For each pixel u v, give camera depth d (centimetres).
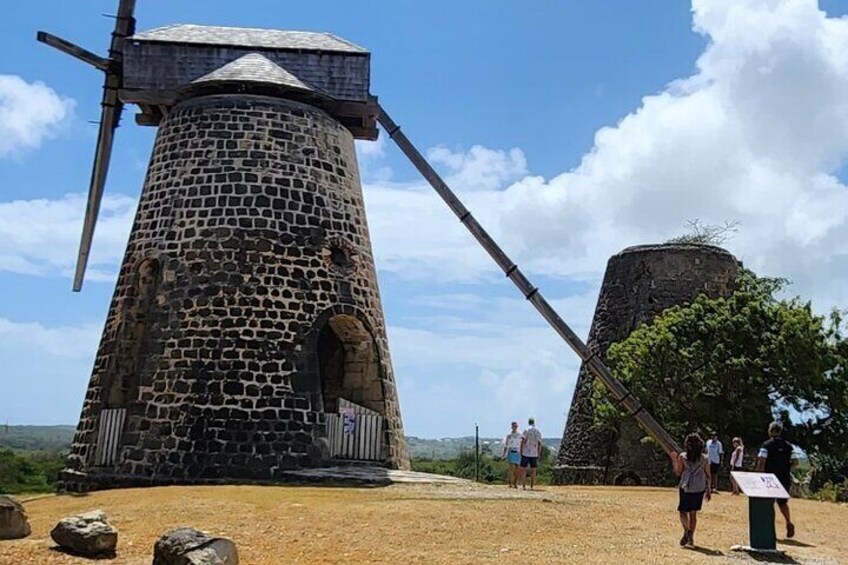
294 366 2639
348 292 2841
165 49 2911
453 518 1733
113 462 2617
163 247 2766
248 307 2641
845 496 3344
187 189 2792
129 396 2709
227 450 2511
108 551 1343
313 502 1898
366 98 2981
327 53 2975
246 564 1316
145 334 2698
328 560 1356
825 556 1658
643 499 2519
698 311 3712
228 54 2934
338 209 2916
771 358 3550
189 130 2855
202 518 1677
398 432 2964
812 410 3666
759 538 1616
